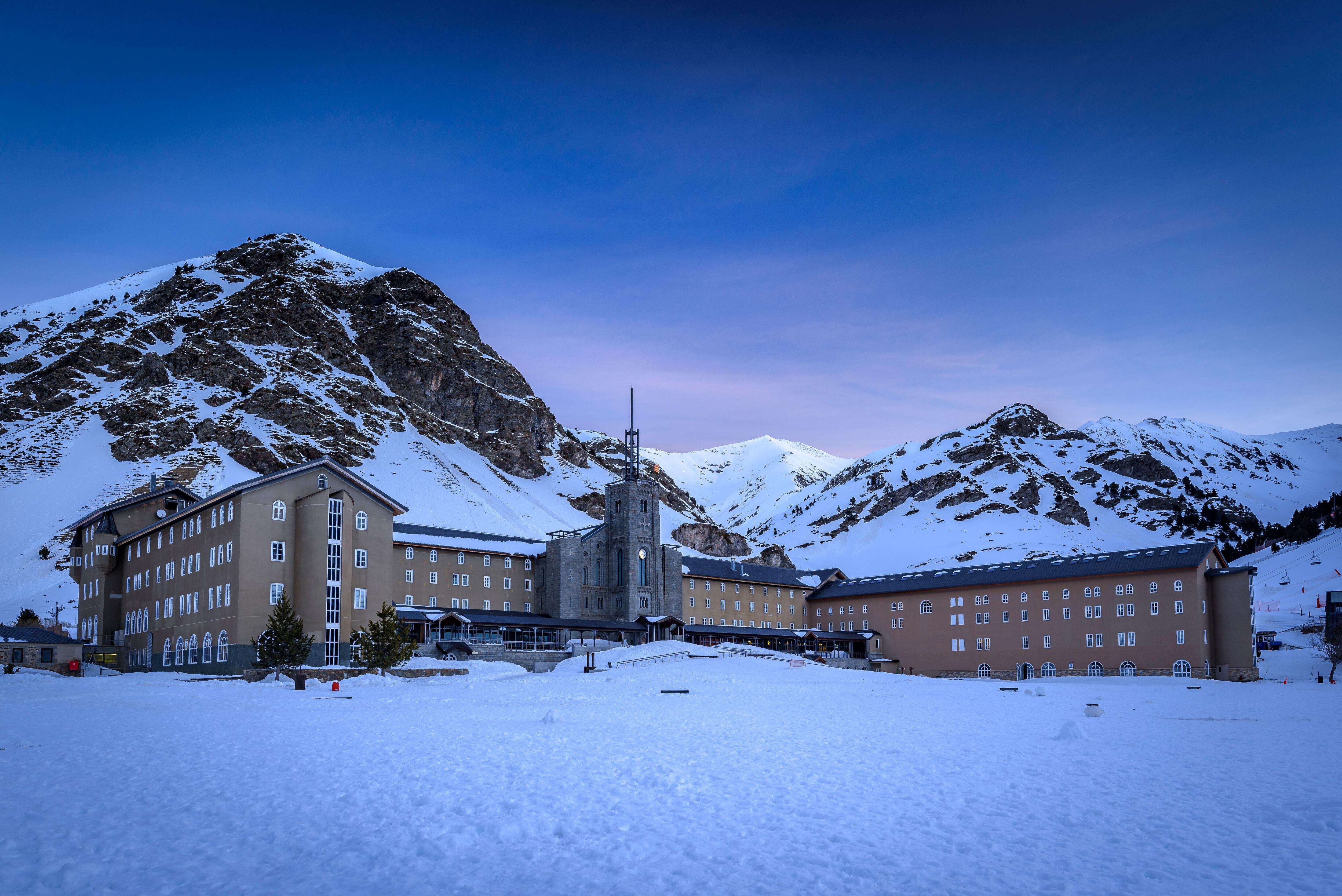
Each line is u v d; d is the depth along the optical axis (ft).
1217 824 70.79
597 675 303.68
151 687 251.80
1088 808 76.33
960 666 485.15
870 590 538.06
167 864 58.59
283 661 292.81
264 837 65.46
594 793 81.92
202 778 88.12
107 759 101.24
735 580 550.36
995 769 97.25
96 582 431.84
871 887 54.75
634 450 539.70
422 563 459.32
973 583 483.92
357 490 357.82
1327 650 388.16
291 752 106.73
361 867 58.34
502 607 489.67
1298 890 53.88
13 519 630.74
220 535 341.82
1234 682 388.16
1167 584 411.34
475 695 226.17
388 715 160.97
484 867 58.65
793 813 74.33
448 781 86.89
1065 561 465.88
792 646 513.45
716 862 59.88
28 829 67.56
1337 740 126.41
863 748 114.52
